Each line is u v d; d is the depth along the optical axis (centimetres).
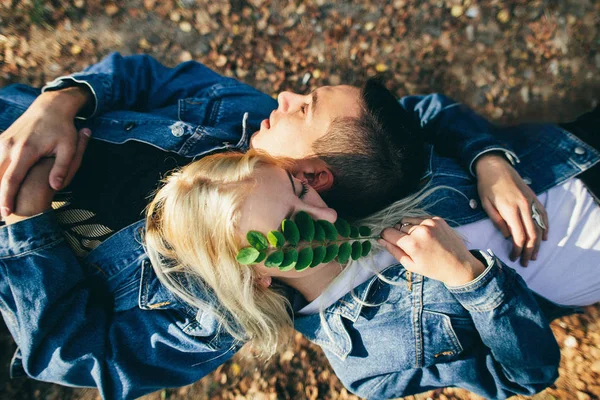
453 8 306
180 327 167
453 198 177
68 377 164
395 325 161
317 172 158
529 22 300
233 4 313
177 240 139
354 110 158
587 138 188
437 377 160
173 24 310
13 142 148
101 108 177
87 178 162
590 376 232
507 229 170
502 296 143
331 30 309
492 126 218
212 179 132
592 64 289
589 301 187
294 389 247
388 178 161
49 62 297
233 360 254
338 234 140
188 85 205
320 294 166
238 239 130
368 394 174
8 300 156
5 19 299
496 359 151
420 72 299
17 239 148
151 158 168
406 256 144
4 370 240
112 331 164
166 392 247
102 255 165
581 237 173
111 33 306
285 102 166
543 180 183
